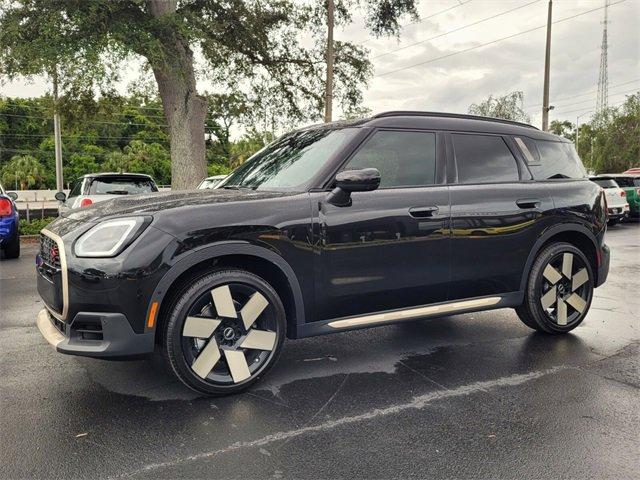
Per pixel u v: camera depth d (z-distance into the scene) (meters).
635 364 3.88
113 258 2.95
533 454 2.57
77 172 80.69
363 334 4.68
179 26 12.48
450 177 4.03
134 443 2.68
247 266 3.44
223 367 3.31
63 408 3.10
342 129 3.91
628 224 17.84
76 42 11.50
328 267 3.48
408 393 3.34
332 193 3.51
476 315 5.36
